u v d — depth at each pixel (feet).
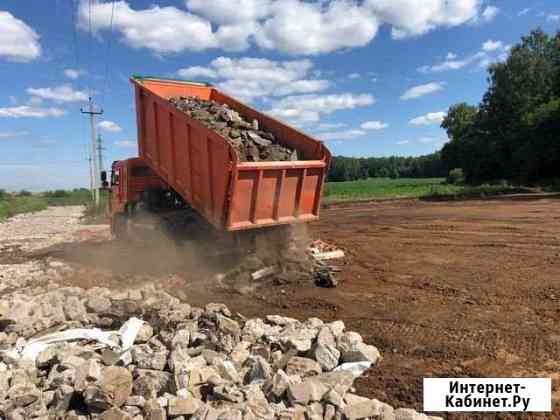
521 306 21.11
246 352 15.97
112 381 12.50
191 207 33.40
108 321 19.63
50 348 15.89
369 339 18.29
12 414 11.94
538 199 77.25
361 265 32.01
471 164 175.22
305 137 30.35
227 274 28.14
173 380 13.39
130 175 40.06
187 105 32.71
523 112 169.37
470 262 30.86
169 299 21.30
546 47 183.01
